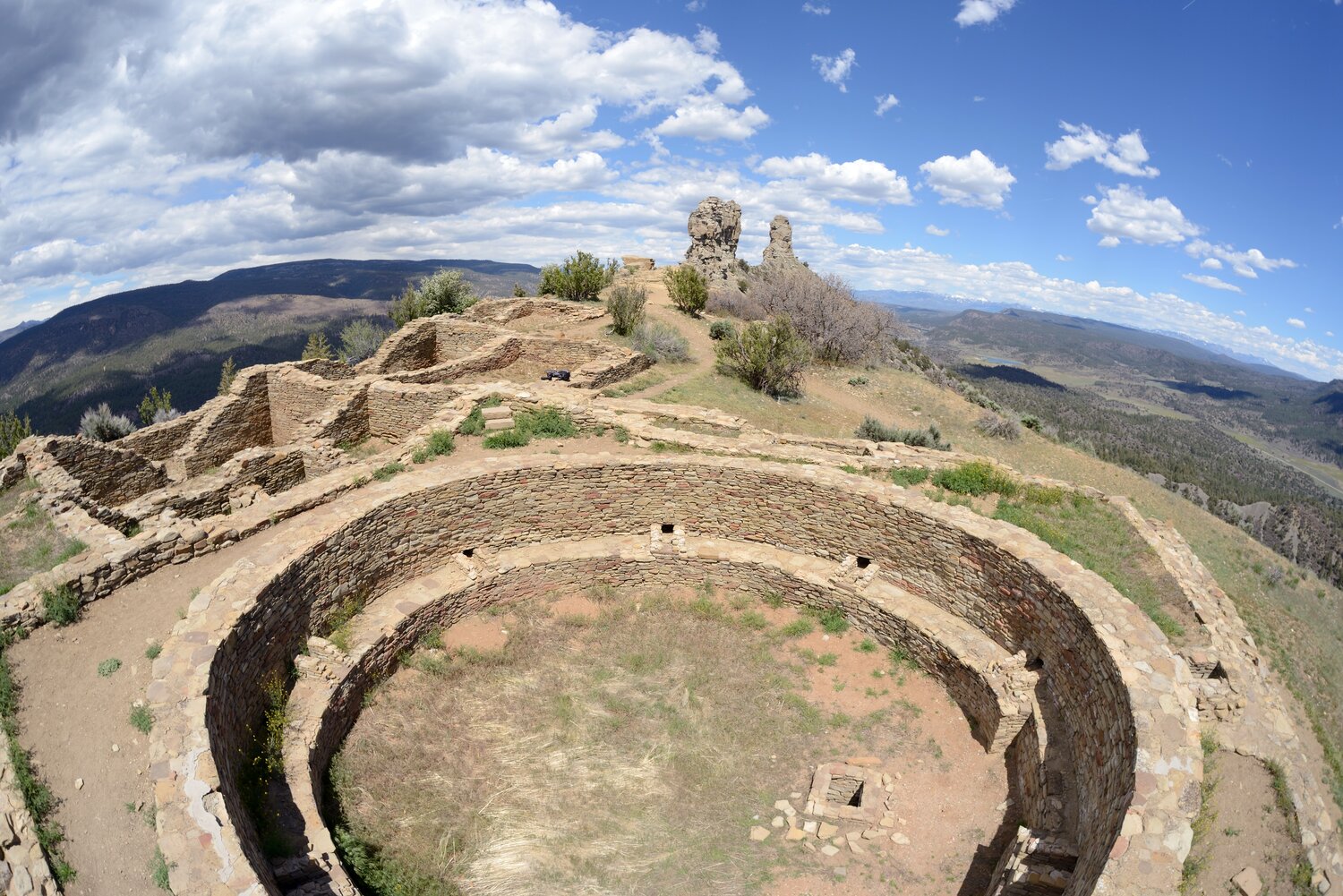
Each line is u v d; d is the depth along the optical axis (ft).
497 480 57.88
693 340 146.00
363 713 44.24
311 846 31.17
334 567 46.85
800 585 58.44
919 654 51.78
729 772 42.63
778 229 266.98
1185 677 34.22
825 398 133.18
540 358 116.47
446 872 34.88
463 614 55.01
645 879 35.63
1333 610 87.10
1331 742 55.88
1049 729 40.55
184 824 25.86
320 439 81.61
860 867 36.50
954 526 52.01
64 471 61.87
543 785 40.63
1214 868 29.32
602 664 51.67
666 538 62.95
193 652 33.71
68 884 24.58
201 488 63.98
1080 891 27.04
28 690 33.14
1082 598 41.24
